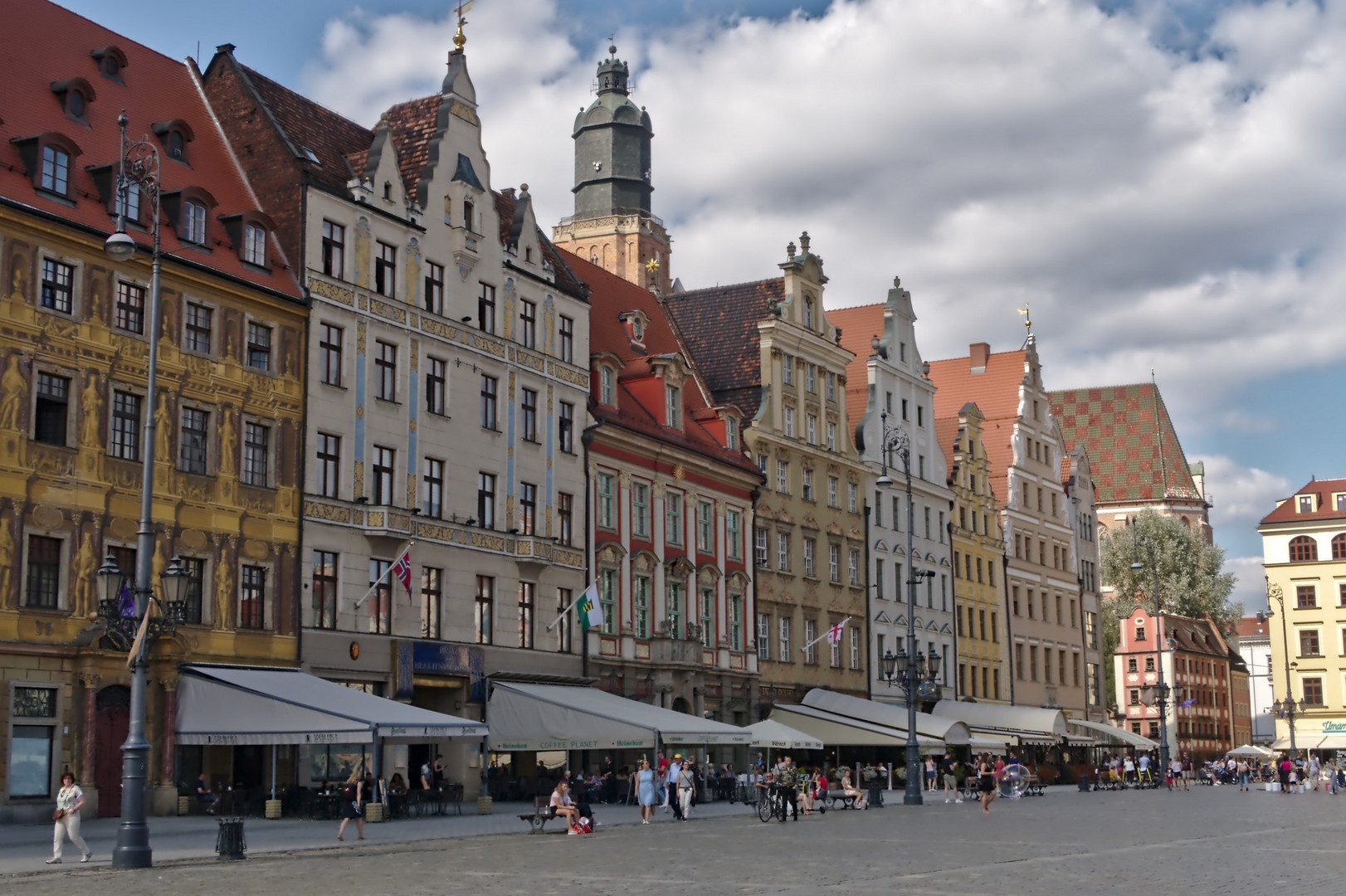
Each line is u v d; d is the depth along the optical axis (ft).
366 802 157.17
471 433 202.80
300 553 174.29
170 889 85.46
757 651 261.03
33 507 146.20
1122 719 485.97
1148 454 573.74
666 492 241.96
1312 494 451.53
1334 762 377.71
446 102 206.90
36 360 147.33
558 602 216.33
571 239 568.00
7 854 112.98
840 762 274.98
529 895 81.05
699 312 291.99
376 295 188.44
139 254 158.40
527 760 213.25
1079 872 94.63
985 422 380.99
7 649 141.69
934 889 83.51
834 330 296.92
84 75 170.91
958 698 332.60
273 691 154.10
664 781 199.82
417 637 189.57
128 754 102.83
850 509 298.76
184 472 161.79
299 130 191.01
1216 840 130.52
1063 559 398.21
